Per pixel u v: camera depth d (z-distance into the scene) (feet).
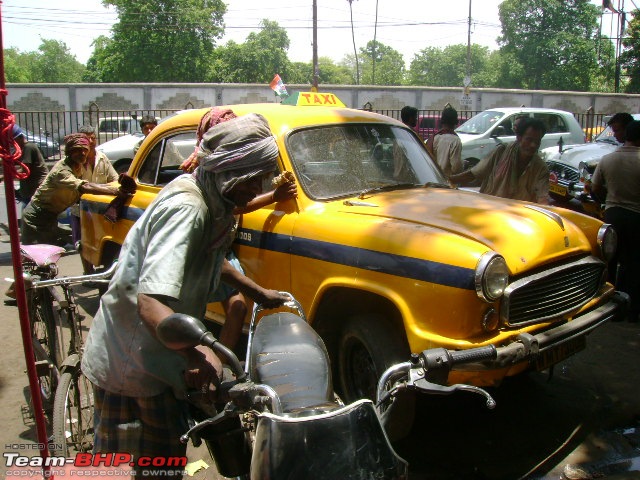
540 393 13.21
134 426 7.32
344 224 11.19
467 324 9.50
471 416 12.35
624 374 14.06
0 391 13.48
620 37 117.70
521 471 10.50
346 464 5.28
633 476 10.23
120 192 15.80
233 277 8.36
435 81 275.39
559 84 167.22
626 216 16.80
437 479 10.30
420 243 10.00
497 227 10.55
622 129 21.77
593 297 11.93
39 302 12.35
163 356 6.97
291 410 5.98
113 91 90.58
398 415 6.36
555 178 23.75
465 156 44.27
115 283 6.97
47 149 62.49
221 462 7.02
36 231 19.79
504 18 173.17
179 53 136.26
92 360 7.29
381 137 14.32
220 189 6.54
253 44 173.37
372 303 11.27
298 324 8.13
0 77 6.76
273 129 12.99
